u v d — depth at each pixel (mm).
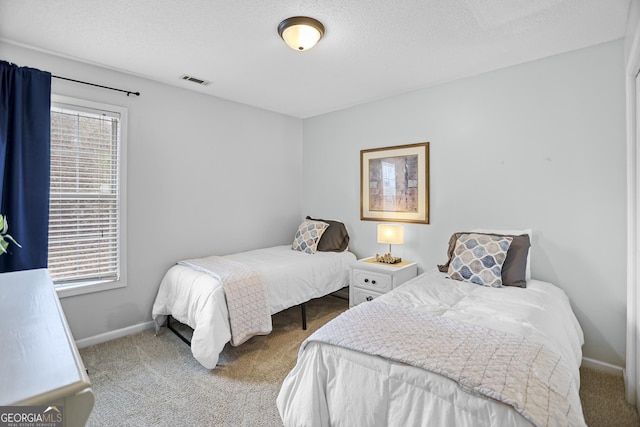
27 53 2340
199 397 1962
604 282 2268
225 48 2348
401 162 3369
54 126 2496
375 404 1308
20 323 884
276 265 2947
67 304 2547
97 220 2699
